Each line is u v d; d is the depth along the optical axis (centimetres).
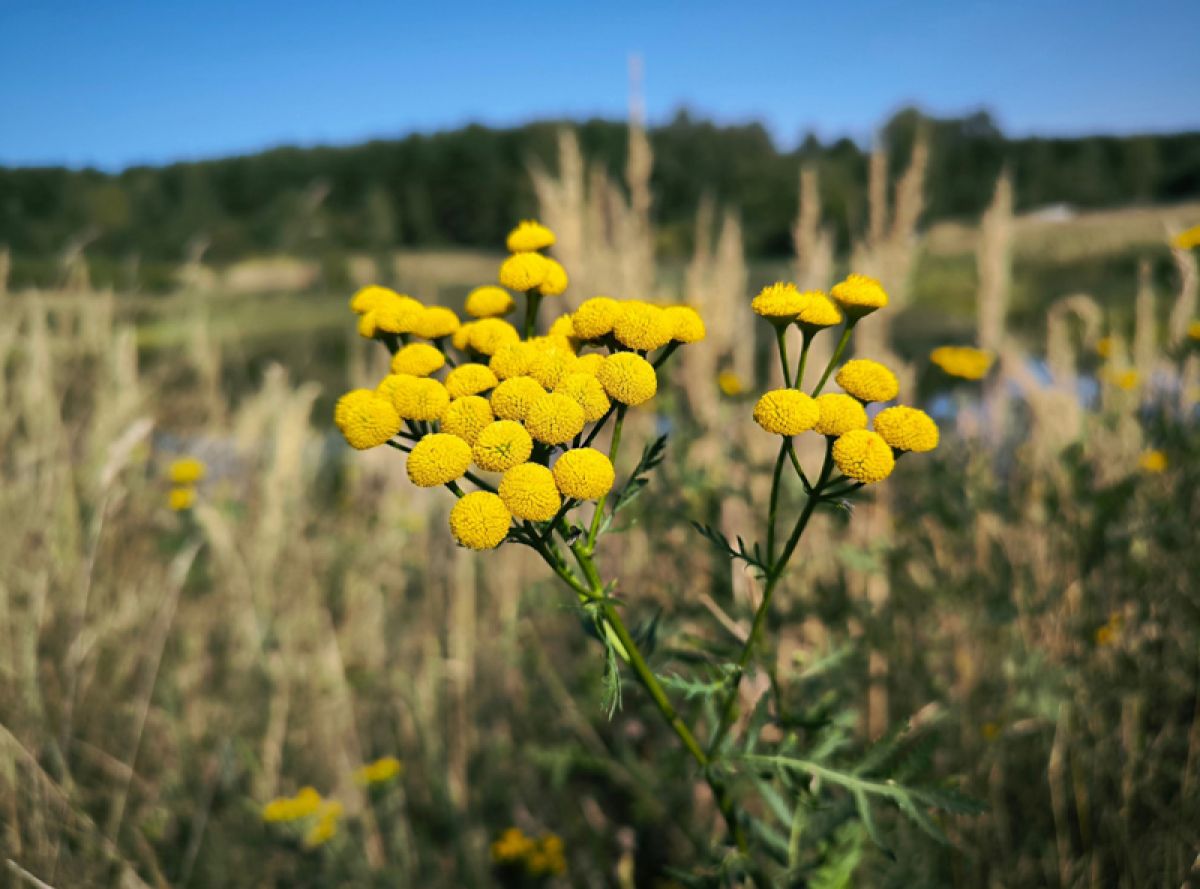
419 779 34
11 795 25
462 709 33
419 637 40
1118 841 25
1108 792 27
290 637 36
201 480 45
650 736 32
